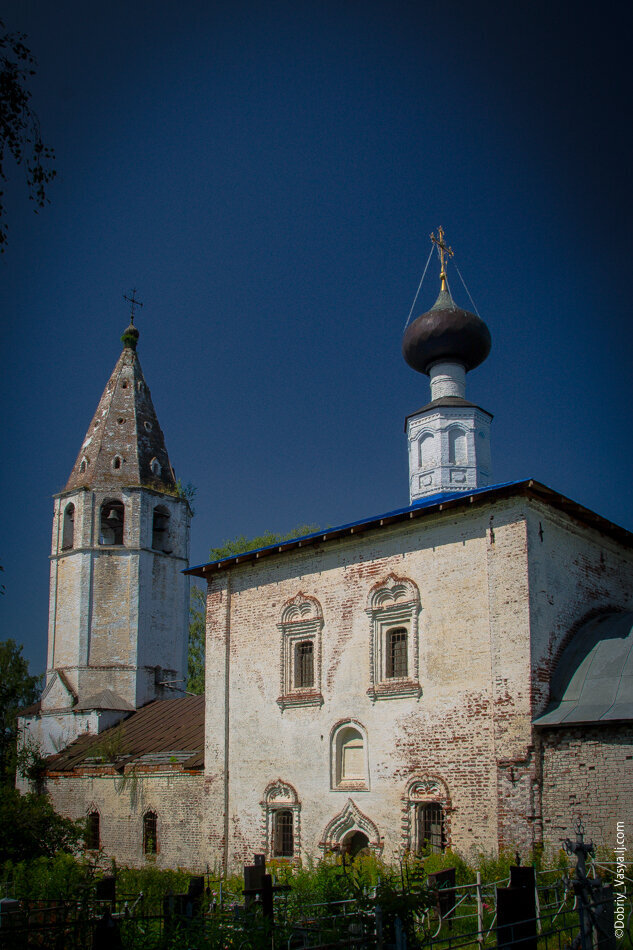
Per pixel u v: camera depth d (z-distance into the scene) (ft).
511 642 58.23
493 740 57.62
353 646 68.03
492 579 60.39
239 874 71.36
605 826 51.67
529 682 56.65
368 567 68.59
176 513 118.42
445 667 61.72
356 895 35.12
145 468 118.21
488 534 61.36
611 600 68.13
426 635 63.46
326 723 68.33
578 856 33.68
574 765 53.93
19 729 110.01
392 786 62.69
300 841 67.62
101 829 87.61
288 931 35.29
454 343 94.22
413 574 65.36
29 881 65.62
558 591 61.52
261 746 72.90
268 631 75.20
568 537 64.44
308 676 71.77
